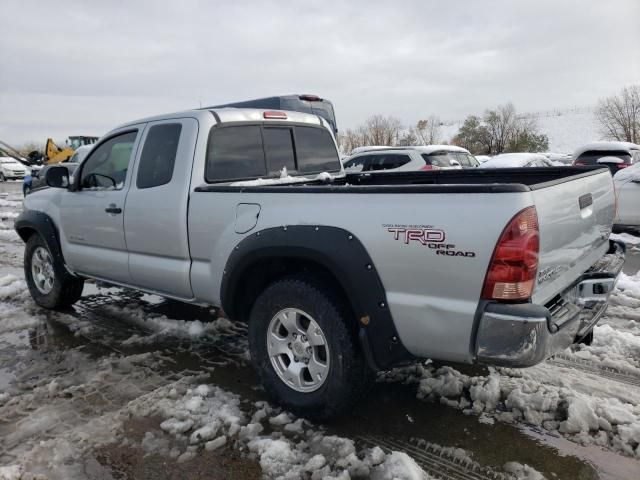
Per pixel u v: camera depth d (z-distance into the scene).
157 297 5.61
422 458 2.70
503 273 2.29
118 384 3.55
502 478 2.52
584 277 3.00
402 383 3.50
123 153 4.19
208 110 3.77
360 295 2.68
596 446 2.75
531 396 3.20
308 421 3.04
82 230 4.54
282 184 4.03
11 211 14.91
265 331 3.15
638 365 3.62
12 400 3.32
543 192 2.44
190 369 3.78
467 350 2.45
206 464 2.67
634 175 8.67
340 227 2.75
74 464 2.67
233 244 3.25
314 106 9.26
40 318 4.95
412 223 2.51
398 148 10.77
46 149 18.25
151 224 3.80
